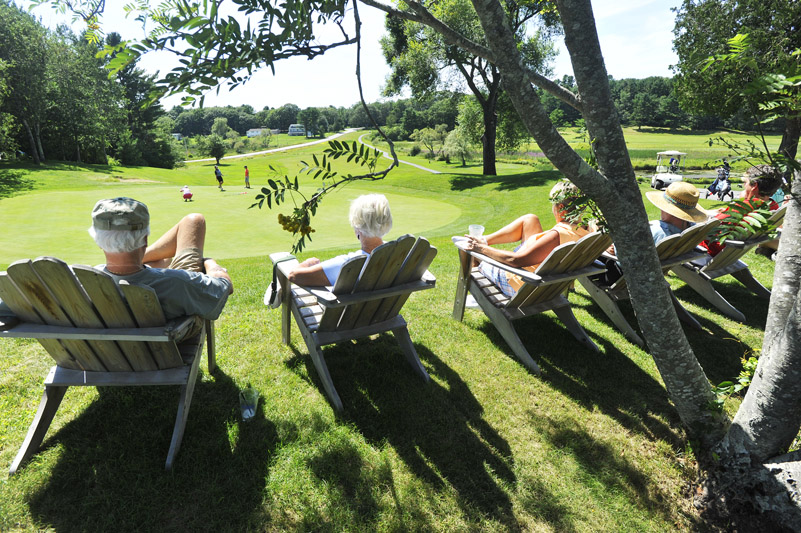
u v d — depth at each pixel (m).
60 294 2.00
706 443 2.53
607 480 2.45
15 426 2.60
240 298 4.58
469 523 2.15
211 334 3.11
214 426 2.66
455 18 24.92
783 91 1.75
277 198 1.97
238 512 2.14
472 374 3.37
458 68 28.31
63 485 2.22
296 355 3.52
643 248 2.28
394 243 2.51
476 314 4.43
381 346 3.71
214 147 81.62
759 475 2.16
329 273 2.80
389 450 2.57
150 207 17.69
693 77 22.97
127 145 59.12
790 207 2.17
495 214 16.25
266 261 7.31
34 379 3.03
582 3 1.93
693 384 2.50
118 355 2.35
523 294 3.49
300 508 2.18
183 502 2.18
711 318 4.43
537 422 2.87
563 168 2.02
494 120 29.36
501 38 1.79
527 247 3.52
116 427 2.62
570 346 3.86
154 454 2.44
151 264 3.12
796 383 1.97
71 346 2.28
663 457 2.62
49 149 47.50
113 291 1.99
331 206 17.17
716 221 3.74
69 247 10.51
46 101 39.84
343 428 2.71
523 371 3.44
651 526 2.21
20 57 35.47
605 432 2.80
